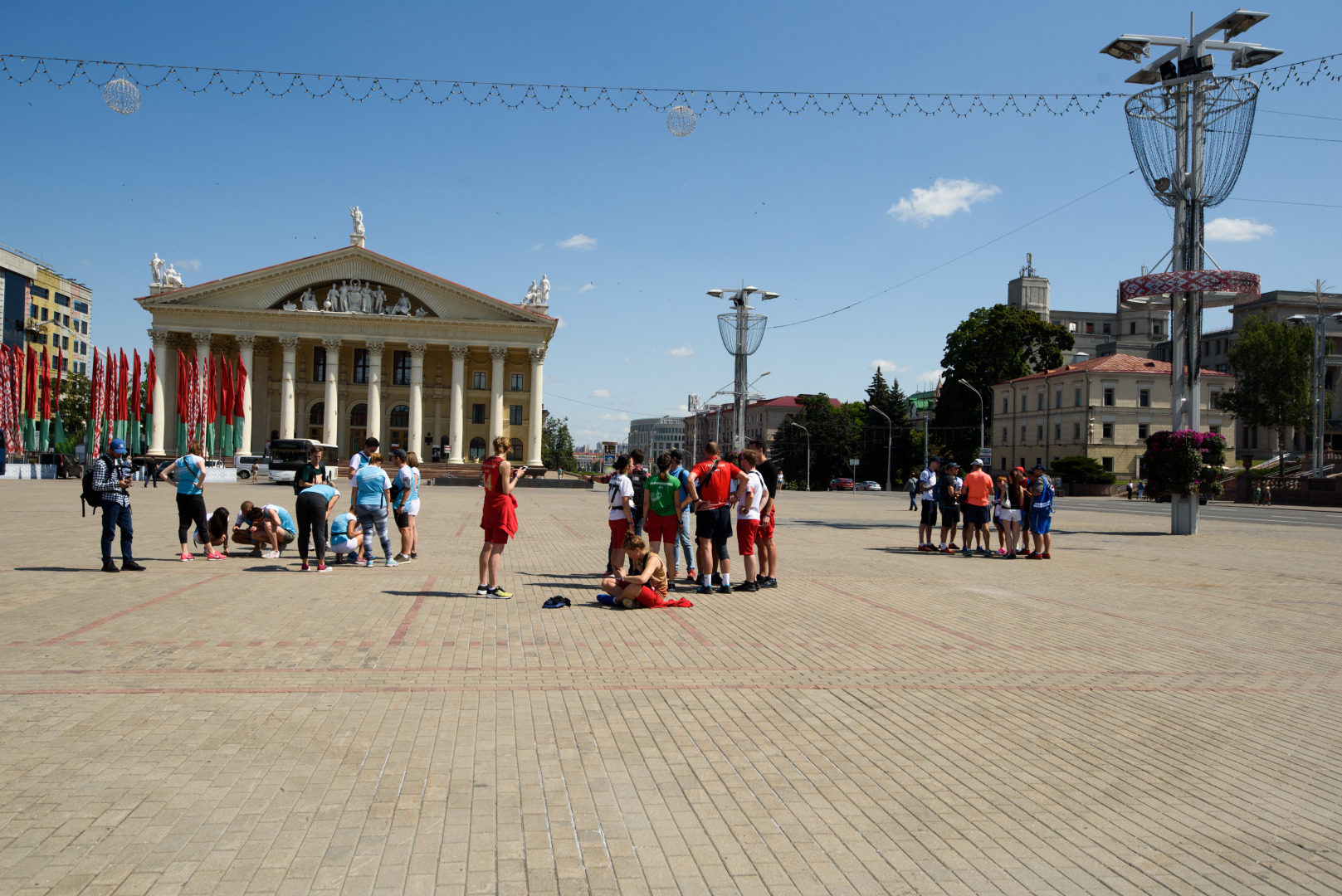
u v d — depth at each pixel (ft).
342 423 262.67
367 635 27.48
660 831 13.43
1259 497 170.19
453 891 11.44
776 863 12.48
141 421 225.76
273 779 15.15
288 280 242.17
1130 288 79.36
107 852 12.32
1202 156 75.41
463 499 129.80
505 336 250.57
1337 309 272.92
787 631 29.53
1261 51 72.18
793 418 319.27
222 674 22.24
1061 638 29.35
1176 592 41.24
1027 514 56.70
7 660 23.18
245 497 116.88
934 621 32.07
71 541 54.90
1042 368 253.24
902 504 145.69
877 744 17.81
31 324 266.98
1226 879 12.26
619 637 28.04
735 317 91.35
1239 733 19.01
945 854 12.89
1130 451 224.12
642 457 41.70
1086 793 15.38
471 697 20.62
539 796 14.70
